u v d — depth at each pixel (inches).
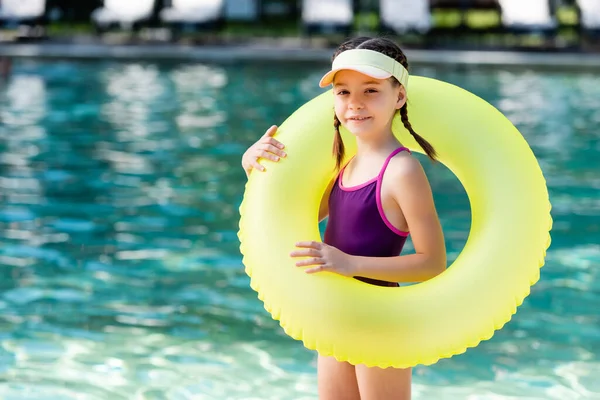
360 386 102.5
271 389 139.9
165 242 222.1
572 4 895.7
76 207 256.1
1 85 534.6
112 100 481.1
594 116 434.3
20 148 344.2
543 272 200.5
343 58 95.0
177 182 289.3
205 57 698.2
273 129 109.8
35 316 170.6
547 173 307.4
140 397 136.6
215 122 412.5
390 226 98.7
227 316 171.9
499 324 97.3
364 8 887.1
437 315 95.0
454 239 224.4
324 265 94.4
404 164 96.7
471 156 103.7
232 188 281.4
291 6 928.9
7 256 209.3
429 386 142.5
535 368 149.4
